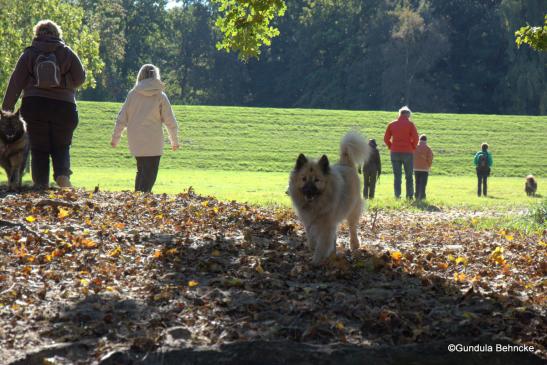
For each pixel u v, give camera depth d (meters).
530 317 6.29
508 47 87.88
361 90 92.56
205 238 8.90
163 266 7.50
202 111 54.03
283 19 104.31
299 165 8.09
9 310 5.90
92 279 6.86
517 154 45.75
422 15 94.62
